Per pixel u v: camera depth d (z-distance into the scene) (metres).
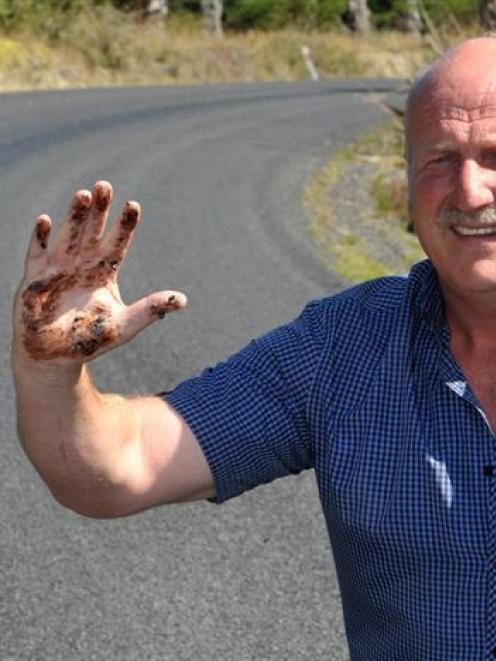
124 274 9.48
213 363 7.31
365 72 35.03
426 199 2.35
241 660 4.08
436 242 2.35
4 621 4.23
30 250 2.14
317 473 2.40
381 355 2.38
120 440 2.32
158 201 12.70
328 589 4.59
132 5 32.41
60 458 2.27
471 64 2.33
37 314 2.14
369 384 2.37
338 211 13.12
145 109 20.36
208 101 22.41
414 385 2.34
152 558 4.76
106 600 4.42
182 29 33.38
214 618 4.34
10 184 13.07
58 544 4.84
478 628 2.26
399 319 2.40
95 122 18.27
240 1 36.53
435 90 2.34
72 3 28.27
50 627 4.21
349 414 2.36
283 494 5.41
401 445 2.31
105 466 2.29
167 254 10.27
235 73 31.05
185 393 2.43
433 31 14.62
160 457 2.37
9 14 26.50
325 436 2.38
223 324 8.18
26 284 2.14
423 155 2.36
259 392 2.42
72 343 2.15
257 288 9.34
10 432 6.00
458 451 2.28
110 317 2.15
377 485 2.31
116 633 4.20
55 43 26.92
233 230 11.49
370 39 37.50
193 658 4.07
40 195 12.60
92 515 2.38
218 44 32.25
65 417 2.24
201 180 14.09
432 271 2.43
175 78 29.02
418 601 2.29
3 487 5.34
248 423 2.40
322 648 4.18
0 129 16.77
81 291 2.16
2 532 4.92
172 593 4.50
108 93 22.38
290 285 9.55
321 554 4.89
